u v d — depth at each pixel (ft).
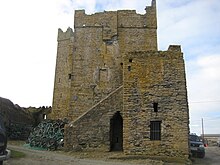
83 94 93.86
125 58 69.87
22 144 89.15
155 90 67.05
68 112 99.14
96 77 95.20
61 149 73.15
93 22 99.66
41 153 64.08
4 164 44.65
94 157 60.70
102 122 70.03
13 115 109.81
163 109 65.87
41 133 80.69
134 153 64.23
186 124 64.69
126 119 66.44
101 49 97.50
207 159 74.33
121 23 99.30
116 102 70.74
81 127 70.03
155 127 65.77
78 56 96.89
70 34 109.81
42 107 134.92
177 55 68.33
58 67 109.09
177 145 63.72
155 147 64.08
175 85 66.85
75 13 100.53
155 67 68.28
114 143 74.13
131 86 68.08
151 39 97.81
